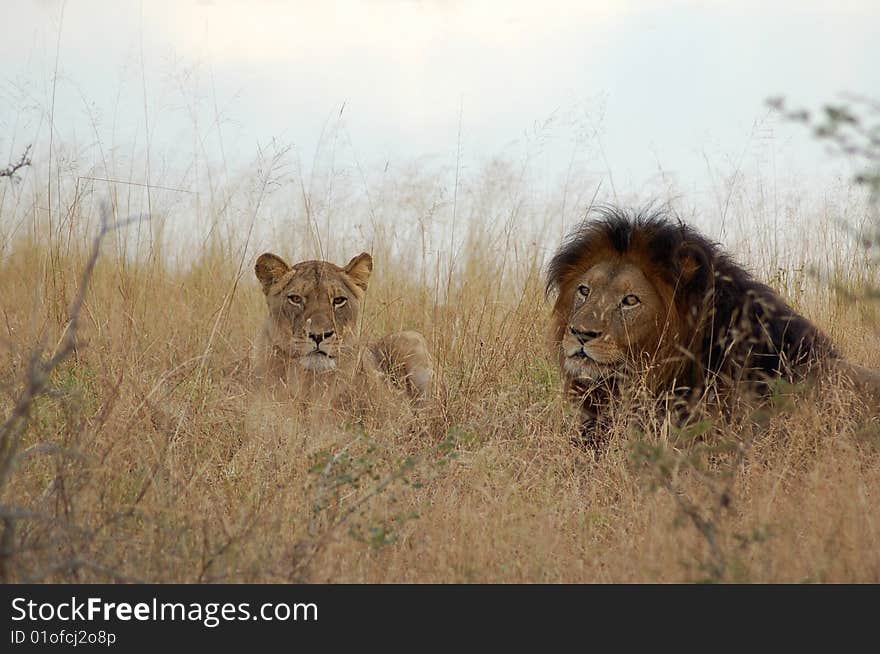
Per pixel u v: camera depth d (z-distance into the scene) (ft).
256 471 33.65
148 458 32.83
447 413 42.68
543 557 28.35
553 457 36.76
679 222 39.29
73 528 26.11
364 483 32.94
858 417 37.01
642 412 37.32
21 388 37.09
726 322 38.70
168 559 26.81
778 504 31.01
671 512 29.99
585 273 39.63
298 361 44.27
